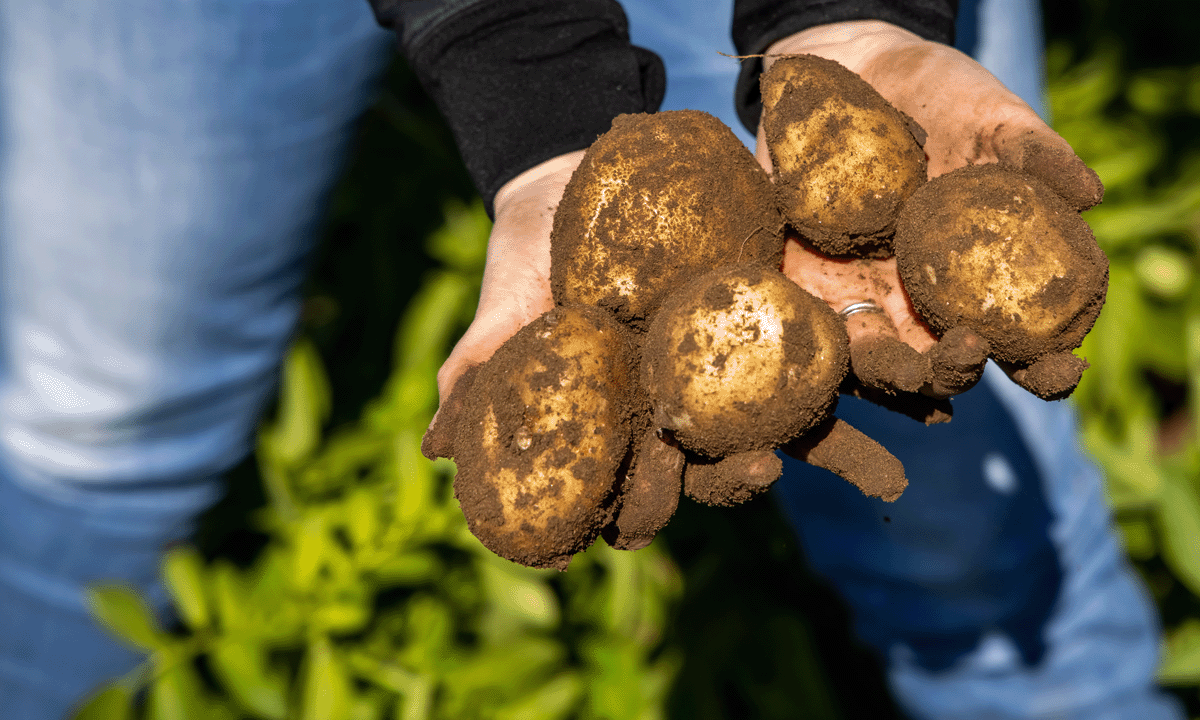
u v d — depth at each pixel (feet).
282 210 3.77
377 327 4.47
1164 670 4.02
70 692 4.04
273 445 4.05
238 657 3.78
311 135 3.74
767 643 4.11
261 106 3.64
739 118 3.49
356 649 3.94
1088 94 4.89
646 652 4.08
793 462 3.88
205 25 3.53
